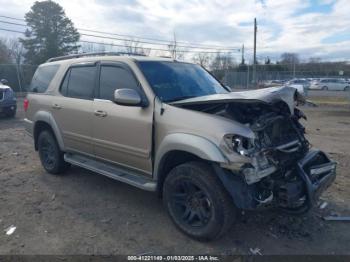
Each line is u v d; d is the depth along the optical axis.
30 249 3.48
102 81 4.73
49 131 5.75
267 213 4.31
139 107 4.10
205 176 3.44
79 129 5.01
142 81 4.18
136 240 3.68
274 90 3.87
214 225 3.44
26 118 6.25
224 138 3.30
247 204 3.24
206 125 3.46
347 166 6.53
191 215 3.70
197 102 3.70
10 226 3.96
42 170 6.14
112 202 4.68
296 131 4.14
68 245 3.56
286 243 3.67
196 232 3.61
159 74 4.36
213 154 3.29
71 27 45.53
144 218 4.20
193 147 3.44
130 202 4.69
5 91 12.22
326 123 13.20
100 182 5.48
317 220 4.21
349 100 24.02
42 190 5.12
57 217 4.21
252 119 3.74
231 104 3.80
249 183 3.27
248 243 3.64
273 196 3.45
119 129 4.33
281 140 3.94
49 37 44.12
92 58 5.04
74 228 3.94
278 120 3.88
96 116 4.65
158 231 3.88
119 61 4.54
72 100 5.12
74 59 5.40
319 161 4.20
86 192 5.04
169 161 3.89
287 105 3.87
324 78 41.16
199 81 4.75
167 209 3.89
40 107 5.78
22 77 29.42
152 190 4.00
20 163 6.60
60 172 5.79
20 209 4.44
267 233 3.86
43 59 43.69
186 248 3.54
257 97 3.57
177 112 3.74
